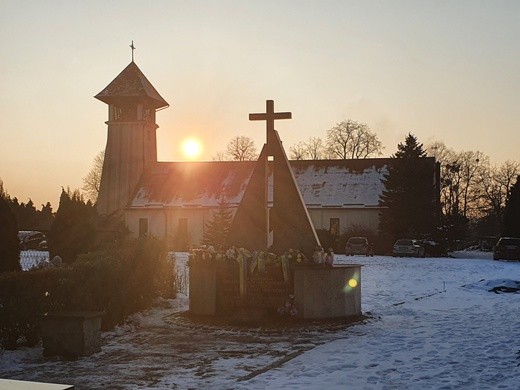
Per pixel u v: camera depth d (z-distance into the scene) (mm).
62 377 8922
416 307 17312
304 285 14070
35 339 11016
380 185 57406
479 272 30859
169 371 9336
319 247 14867
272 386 8320
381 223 53219
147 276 15891
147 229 56656
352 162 60719
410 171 52125
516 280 25125
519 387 8047
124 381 8680
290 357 10375
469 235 81375
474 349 10805
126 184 57938
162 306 16656
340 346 11258
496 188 83250
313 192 57812
